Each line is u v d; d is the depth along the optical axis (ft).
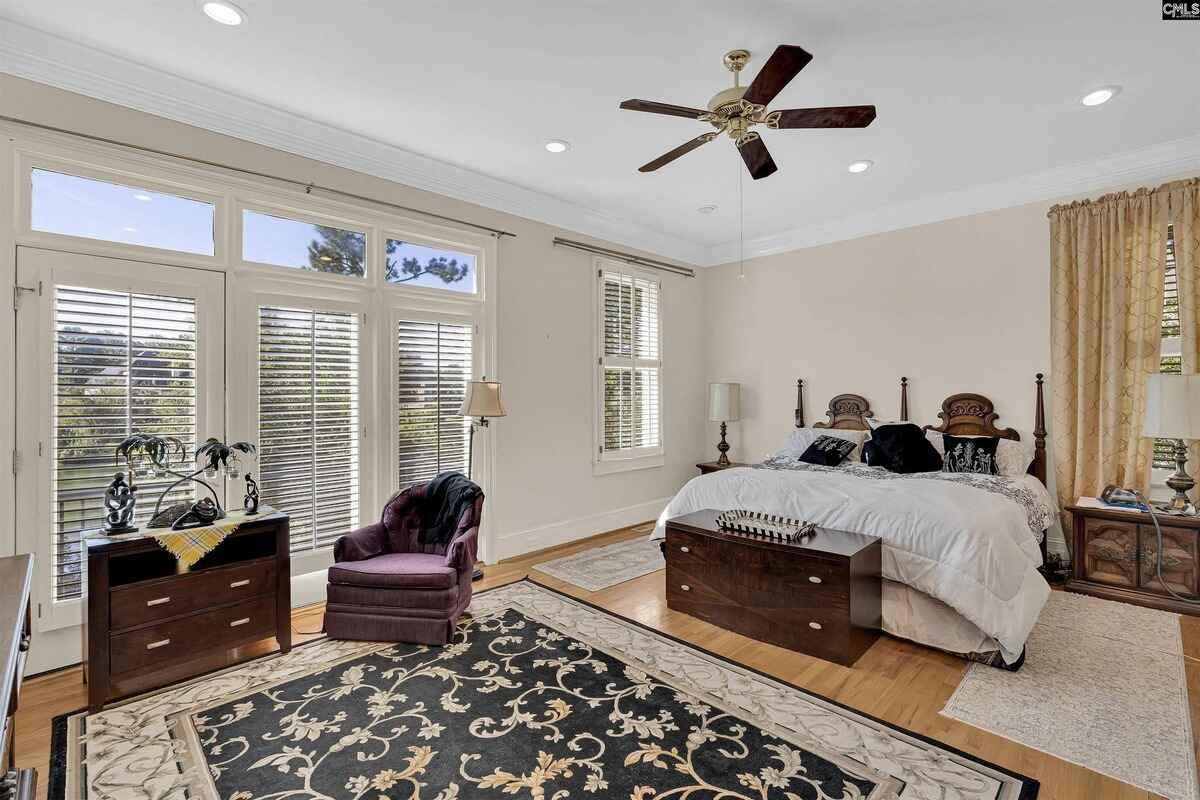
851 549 8.87
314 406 11.13
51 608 8.55
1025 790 5.89
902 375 15.79
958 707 7.49
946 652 9.02
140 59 8.77
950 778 6.09
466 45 8.35
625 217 16.69
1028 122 10.71
